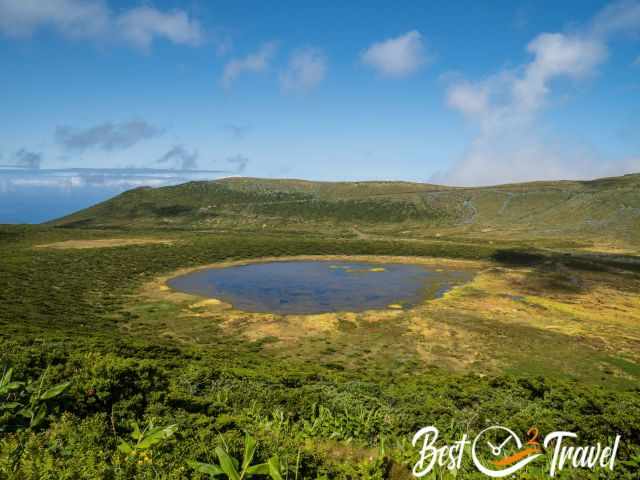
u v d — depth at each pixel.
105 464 4.93
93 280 66.31
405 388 20.38
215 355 30.03
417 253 108.62
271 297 60.59
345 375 25.70
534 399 19.62
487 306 54.94
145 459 5.09
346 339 40.56
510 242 127.31
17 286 56.91
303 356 35.56
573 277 76.88
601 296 62.12
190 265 87.38
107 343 26.52
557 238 133.38
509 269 86.81
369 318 48.06
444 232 159.00
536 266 90.25
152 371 10.65
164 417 8.20
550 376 31.72
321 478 5.74
